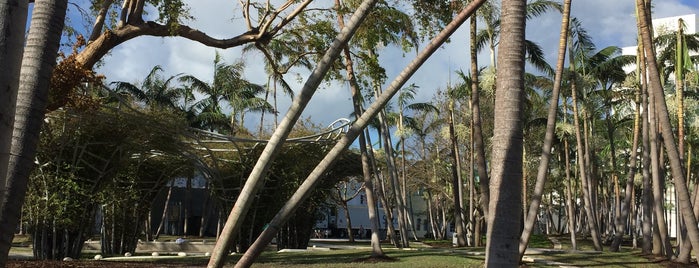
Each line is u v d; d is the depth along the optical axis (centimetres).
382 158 4372
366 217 6500
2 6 505
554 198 5950
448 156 4450
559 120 3919
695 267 1977
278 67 2073
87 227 2209
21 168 617
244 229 2844
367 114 803
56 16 652
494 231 660
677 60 2269
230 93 4269
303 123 3106
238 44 1861
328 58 784
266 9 1867
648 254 2359
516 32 691
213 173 2848
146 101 3859
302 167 2903
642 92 2583
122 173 2461
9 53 506
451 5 1581
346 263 1838
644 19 1550
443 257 2008
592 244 3669
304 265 1772
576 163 4753
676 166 1488
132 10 1764
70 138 2027
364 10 789
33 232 2100
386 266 1758
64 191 2012
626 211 2764
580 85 3064
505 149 671
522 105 684
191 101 4325
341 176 3103
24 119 625
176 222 4947
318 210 3186
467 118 3806
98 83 1856
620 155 4756
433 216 5884
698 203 2012
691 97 3206
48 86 648
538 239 4066
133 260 2025
